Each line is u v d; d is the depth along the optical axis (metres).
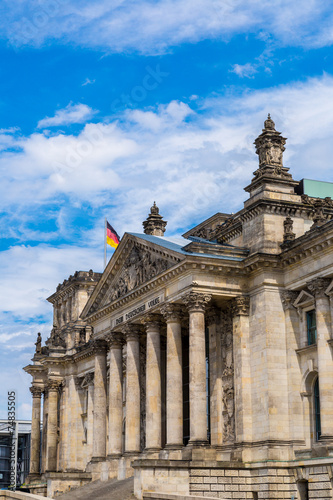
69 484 118.88
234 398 88.31
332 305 80.56
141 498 79.56
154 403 93.81
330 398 78.50
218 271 87.12
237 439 85.81
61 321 153.38
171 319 90.81
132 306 100.81
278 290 86.56
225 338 92.00
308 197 92.50
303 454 80.25
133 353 101.31
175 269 88.19
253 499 82.19
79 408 141.38
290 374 84.19
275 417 82.81
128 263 102.94
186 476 80.75
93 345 112.50
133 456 98.25
